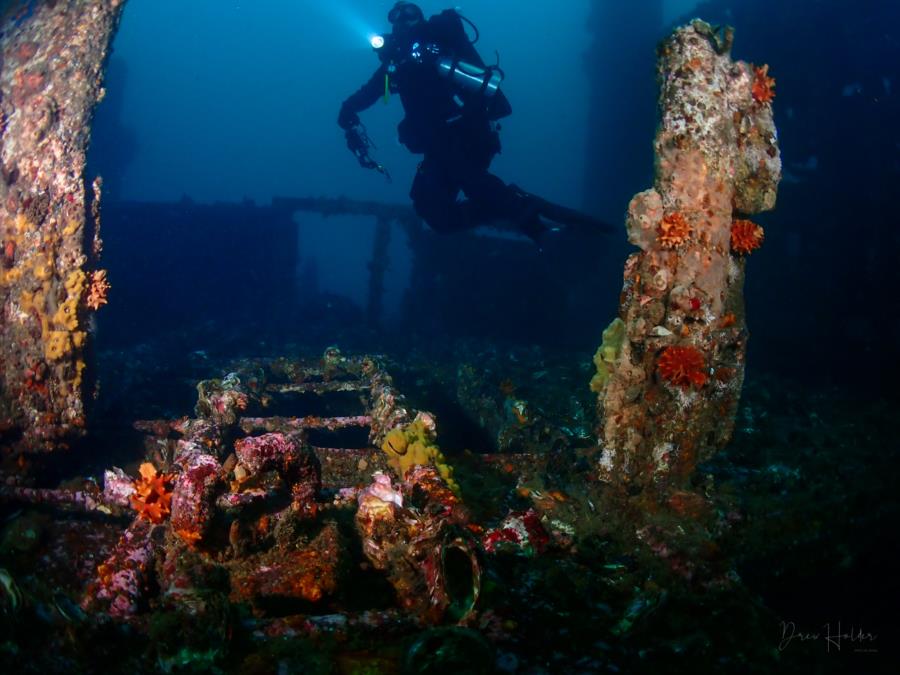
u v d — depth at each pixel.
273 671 2.12
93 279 4.02
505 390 5.68
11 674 2.02
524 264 11.07
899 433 5.23
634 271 3.48
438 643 2.14
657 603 2.50
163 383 6.41
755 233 3.47
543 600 2.51
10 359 3.94
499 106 7.12
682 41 3.39
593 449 3.79
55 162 3.91
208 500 2.68
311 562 2.68
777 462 4.23
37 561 3.20
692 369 3.28
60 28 4.06
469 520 3.04
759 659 2.40
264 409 5.51
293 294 12.90
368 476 4.32
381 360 7.18
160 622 2.15
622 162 13.77
